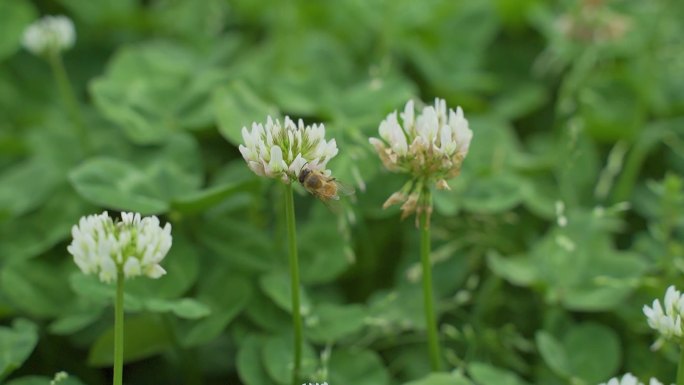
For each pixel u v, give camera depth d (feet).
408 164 1.60
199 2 2.55
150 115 2.04
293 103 2.04
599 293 1.87
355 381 1.74
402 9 2.51
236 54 2.48
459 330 1.91
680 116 2.29
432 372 1.71
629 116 2.27
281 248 1.86
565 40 2.26
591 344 1.82
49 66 2.37
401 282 1.94
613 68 2.43
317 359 1.74
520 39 2.64
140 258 1.52
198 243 1.88
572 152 1.98
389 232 2.01
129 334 1.75
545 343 1.80
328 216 1.91
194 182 1.91
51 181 1.99
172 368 1.89
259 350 1.75
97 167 1.83
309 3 2.56
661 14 2.35
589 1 2.15
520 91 2.43
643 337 1.89
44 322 1.86
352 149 1.85
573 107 2.20
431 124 1.59
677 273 1.86
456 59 2.46
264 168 1.55
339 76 2.24
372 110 1.97
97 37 2.50
